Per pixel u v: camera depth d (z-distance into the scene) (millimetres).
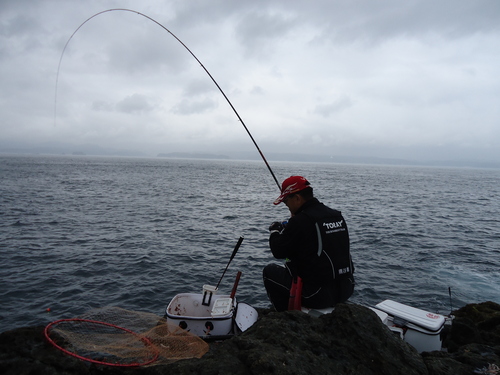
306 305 3490
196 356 2775
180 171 89938
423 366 2715
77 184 40438
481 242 15266
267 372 2404
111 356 2592
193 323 3391
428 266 11367
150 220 18438
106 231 15242
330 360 2648
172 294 8578
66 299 7988
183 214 20953
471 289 9500
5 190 30703
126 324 3211
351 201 30609
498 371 2863
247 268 10586
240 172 96750
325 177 78562
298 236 3352
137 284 9031
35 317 7105
